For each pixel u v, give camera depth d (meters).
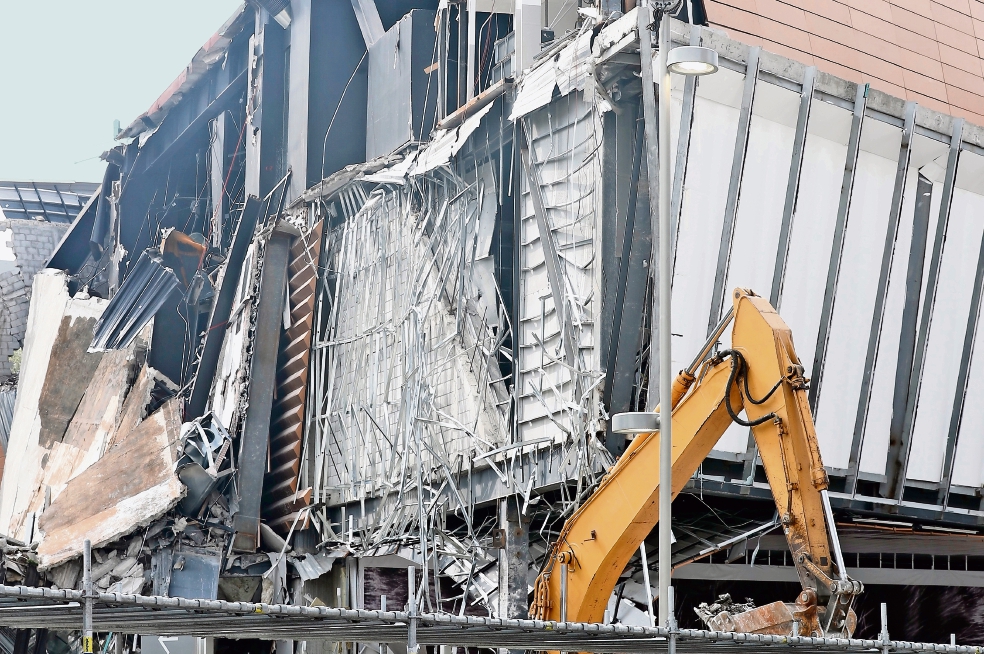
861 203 35.47
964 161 37.12
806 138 33.91
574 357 32.84
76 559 39.38
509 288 36.53
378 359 41.19
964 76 42.50
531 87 34.78
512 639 17.44
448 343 37.66
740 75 32.31
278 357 45.22
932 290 36.88
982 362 38.66
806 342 34.78
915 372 36.75
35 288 64.06
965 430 38.56
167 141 62.50
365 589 41.53
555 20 40.09
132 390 49.66
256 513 42.59
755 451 32.81
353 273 43.53
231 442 43.06
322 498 42.78
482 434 35.44
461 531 38.12
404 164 40.28
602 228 32.69
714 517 35.78
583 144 33.50
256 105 51.88
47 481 53.03
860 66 38.84
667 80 23.14
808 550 21.61
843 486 36.03
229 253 47.53
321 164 48.31
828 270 34.84
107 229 66.75
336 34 49.62
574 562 26.22
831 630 21.14
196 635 16.52
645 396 32.25
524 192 35.56
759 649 17.84
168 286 51.19
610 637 16.66
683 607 40.38
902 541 41.00
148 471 42.44
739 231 33.22
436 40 45.59
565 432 32.47
